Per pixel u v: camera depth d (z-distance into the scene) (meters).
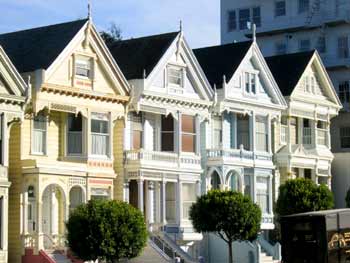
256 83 65.81
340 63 81.25
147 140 58.12
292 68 71.12
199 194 60.53
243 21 87.38
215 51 67.00
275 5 85.44
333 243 48.28
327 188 64.06
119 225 45.12
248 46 65.50
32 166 49.41
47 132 51.84
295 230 48.84
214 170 61.69
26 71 51.09
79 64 52.72
